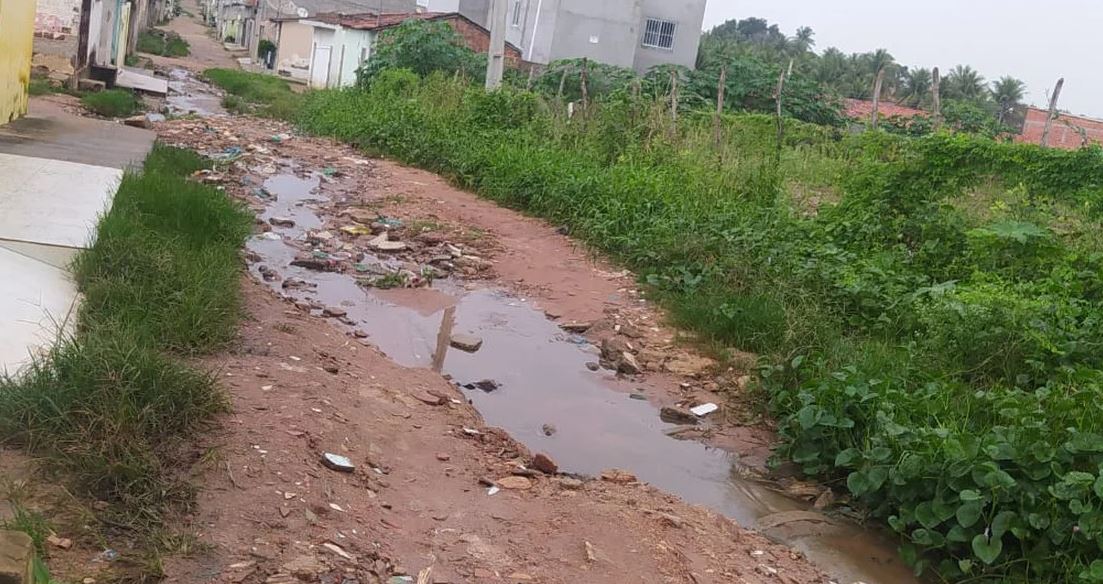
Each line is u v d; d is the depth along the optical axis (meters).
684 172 12.26
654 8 34.25
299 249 8.80
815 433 5.37
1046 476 4.35
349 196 11.85
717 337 7.58
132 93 20.20
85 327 4.80
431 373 6.06
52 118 12.31
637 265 9.52
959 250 9.45
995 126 24.05
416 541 3.69
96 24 20.47
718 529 4.49
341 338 6.21
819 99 28.31
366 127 16.67
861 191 10.54
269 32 46.28
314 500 3.71
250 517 3.45
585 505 4.36
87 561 2.96
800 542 4.63
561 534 4.02
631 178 11.65
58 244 6.13
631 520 4.28
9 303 4.93
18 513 3.01
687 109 17.67
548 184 11.95
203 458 3.72
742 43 59.84
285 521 3.49
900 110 36.09
